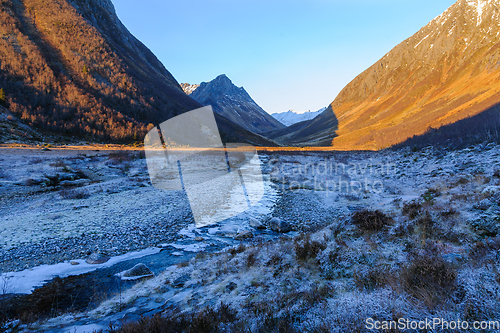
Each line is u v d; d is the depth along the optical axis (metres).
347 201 15.95
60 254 8.31
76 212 12.59
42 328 4.14
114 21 134.00
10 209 12.96
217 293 5.03
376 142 70.44
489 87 69.94
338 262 5.17
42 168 21.23
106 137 48.00
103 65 75.25
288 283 4.84
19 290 5.99
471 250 4.08
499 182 8.97
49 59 63.56
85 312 4.82
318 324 3.06
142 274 6.86
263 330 3.25
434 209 7.09
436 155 25.36
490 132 26.17
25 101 45.59
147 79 94.12
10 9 73.12
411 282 3.38
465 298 2.70
